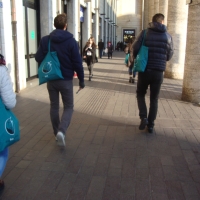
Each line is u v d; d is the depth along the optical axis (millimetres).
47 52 4211
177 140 4836
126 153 4289
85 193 3199
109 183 3420
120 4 47625
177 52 12344
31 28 10961
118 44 43156
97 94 8719
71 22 16250
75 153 4273
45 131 5230
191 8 7273
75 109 6809
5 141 2754
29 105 7098
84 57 11336
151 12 22531
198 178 3566
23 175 3592
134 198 3105
